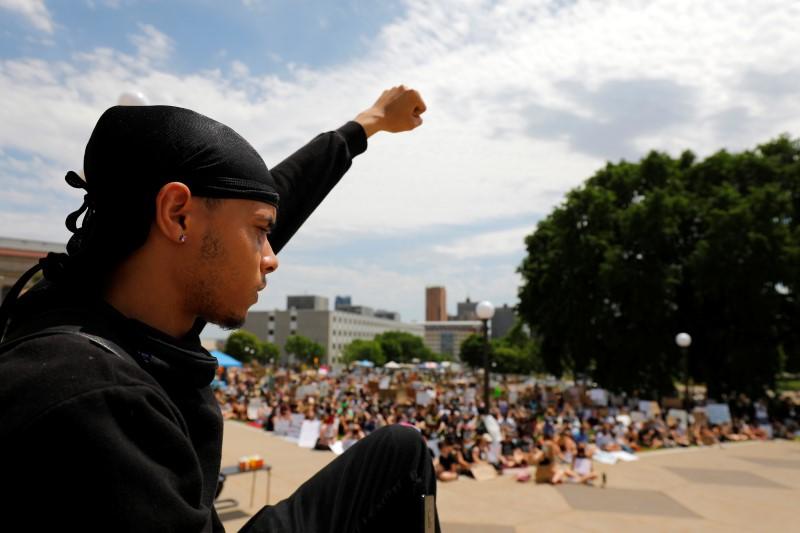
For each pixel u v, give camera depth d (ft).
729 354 107.86
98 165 2.56
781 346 117.50
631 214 112.47
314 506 3.03
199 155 2.52
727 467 49.93
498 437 46.68
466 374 282.97
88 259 2.51
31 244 98.53
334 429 53.26
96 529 1.82
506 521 30.25
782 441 75.05
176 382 2.50
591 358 125.08
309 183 4.31
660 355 112.68
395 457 3.12
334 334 557.33
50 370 1.97
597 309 116.67
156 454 2.06
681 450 62.64
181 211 2.46
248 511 28.40
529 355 375.25
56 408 1.85
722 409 78.43
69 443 1.83
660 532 28.99
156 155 2.48
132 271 2.55
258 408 77.82
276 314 558.15
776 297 105.29
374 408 78.07
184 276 2.52
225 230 2.54
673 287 111.34
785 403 109.70
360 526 2.97
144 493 1.91
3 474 1.83
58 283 2.54
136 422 2.01
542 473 40.42
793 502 36.45
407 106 5.20
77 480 1.82
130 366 2.20
